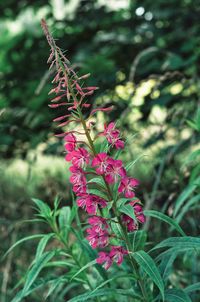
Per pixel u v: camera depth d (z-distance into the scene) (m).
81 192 3.01
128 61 7.07
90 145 3.01
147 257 3.00
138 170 5.98
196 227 4.80
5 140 7.31
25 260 5.33
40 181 6.85
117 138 3.00
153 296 3.24
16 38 7.98
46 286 4.83
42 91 7.21
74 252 3.76
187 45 6.71
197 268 4.53
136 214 3.10
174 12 7.05
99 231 3.06
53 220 3.61
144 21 7.36
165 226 5.05
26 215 6.07
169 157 5.02
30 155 7.59
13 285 4.79
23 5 8.28
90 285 3.58
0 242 5.18
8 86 7.79
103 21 7.62
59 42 7.64
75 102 2.96
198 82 5.53
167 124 5.91
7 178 7.34
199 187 4.57
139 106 6.38
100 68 6.76
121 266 3.48
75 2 8.19
